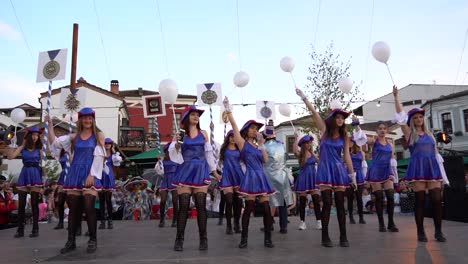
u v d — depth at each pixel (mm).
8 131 10148
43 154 7301
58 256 4664
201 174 5289
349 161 5668
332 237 6348
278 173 7438
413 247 5062
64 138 5465
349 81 8016
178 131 5398
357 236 6445
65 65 7543
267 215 5391
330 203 5406
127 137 30500
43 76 7637
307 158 7992
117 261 4230
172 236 6957
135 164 22125
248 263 4023
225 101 5742
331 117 5613
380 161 7586
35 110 30578
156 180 15117
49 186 12102
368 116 38719
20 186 7133
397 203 14281
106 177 8602
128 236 6984
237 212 7672
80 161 5207
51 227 9211
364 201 14539
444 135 12930
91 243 5020
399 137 35812
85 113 5219
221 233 7609
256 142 5812
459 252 4613
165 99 6035
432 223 8703
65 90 8055
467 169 18688
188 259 4324
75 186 5105
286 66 7504
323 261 4098
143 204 13445
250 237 6645
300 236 6703
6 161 24078
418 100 35750
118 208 13367
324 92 21844
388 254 4516
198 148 5398
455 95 30188
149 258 4430
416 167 5820
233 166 7609
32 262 4238
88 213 5035
